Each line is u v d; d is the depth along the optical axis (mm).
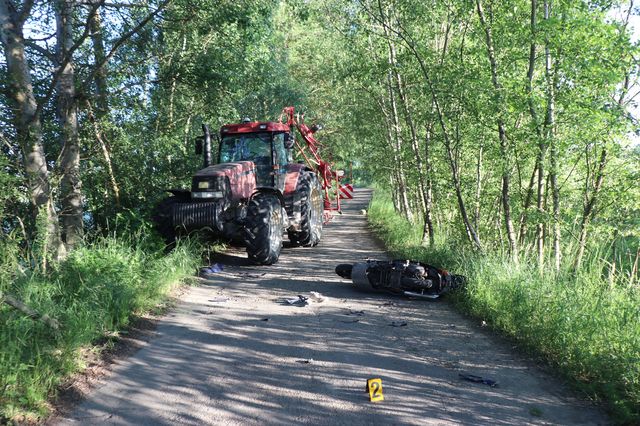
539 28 7367
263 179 11016
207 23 10914
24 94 6453
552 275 6781
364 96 17781
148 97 11180
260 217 9453
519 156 8500
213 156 12148
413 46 9711
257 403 3719
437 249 10117
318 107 29641
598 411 3666
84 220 9258
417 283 7145
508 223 8594
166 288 7090
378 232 16094
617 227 7750
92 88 9258
